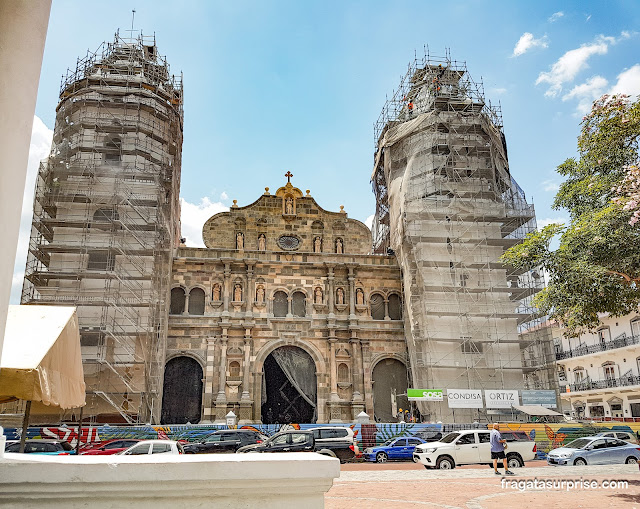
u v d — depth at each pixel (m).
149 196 47.12
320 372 48.75
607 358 56.94
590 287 20.47
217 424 41.62
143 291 45.12
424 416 46.56
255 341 48.88
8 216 4.32
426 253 49.75
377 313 52.59
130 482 4.31
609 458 31.56
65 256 44.59
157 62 55.94
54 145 48.97
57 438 34.66
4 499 4.18
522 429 40.12
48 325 8.30
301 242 54.03
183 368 47.66
